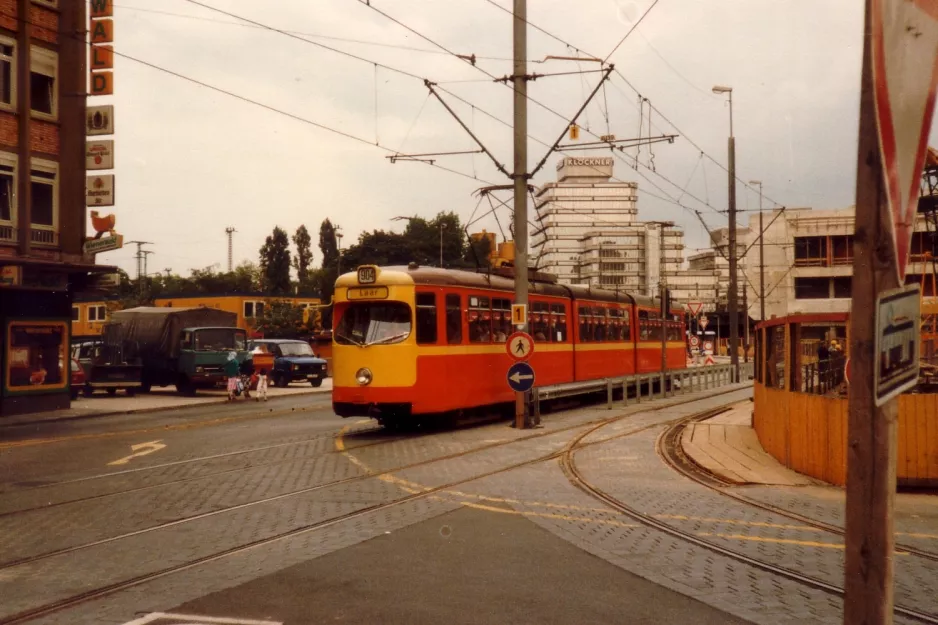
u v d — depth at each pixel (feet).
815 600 21.13
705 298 351.46
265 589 21.99
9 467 46.62
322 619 19.42
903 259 9.04
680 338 118.42
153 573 23.75
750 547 27.12
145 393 118.52
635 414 76.79
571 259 388.78
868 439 9.21
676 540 28.19
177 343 114.62
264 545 27.22
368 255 210.38
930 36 9.07
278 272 317.22
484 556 25.66
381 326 60.08
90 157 88.53
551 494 37.19
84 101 88.79
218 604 20.67
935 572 24.16
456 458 48.80
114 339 122.11
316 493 37.22
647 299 107.04
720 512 33.37
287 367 127.65
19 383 82.43
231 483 40.14
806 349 48.80
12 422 75.41
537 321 76.95
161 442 58.08
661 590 21.97
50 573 23.89
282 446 54.90
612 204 391.65
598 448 53.36
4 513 33.09
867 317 9.23
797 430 44.34
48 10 86.89
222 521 31.22
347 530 29.50
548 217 392.27
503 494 37.06
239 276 341.62
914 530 30.25
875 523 9.16
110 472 44.19
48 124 86.38
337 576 23.27
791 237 229.45
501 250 80.48
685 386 116.26
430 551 26.32
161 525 30.53
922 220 143.33
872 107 9.26
